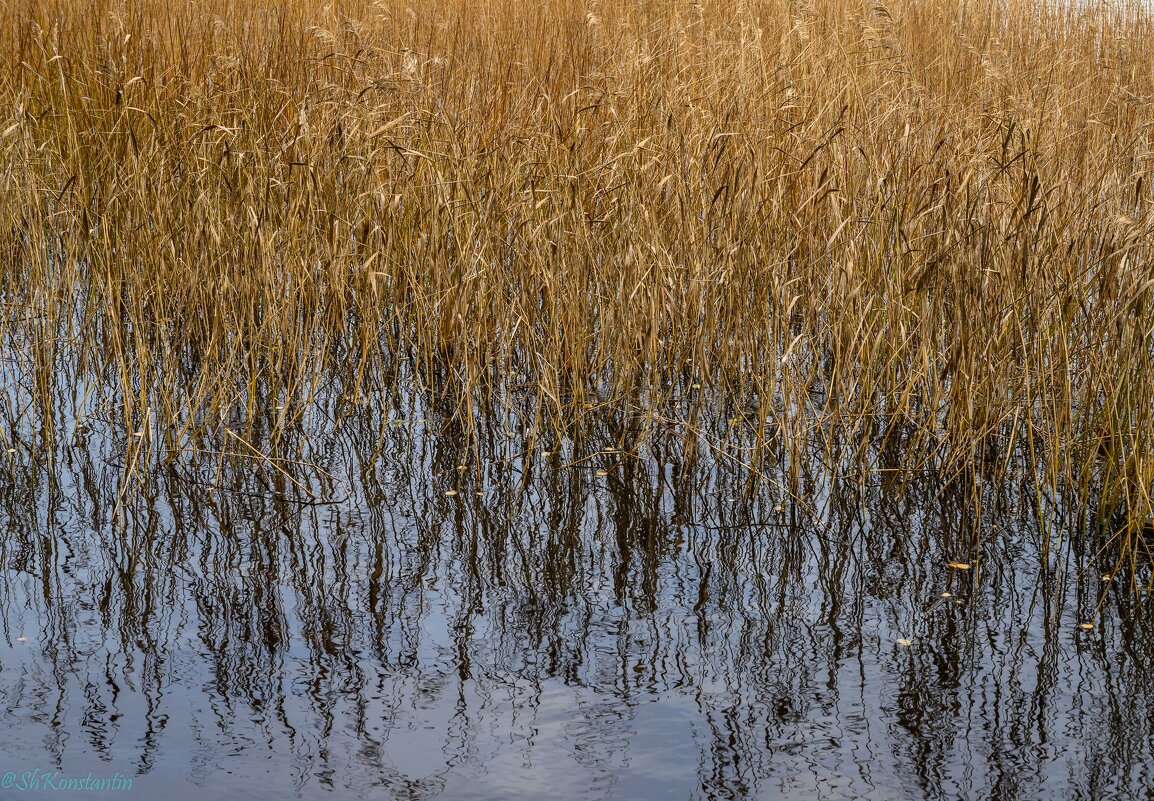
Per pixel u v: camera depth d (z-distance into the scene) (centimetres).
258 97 646
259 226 550
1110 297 448
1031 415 455
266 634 347
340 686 323
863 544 411
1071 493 419
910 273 515
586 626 356
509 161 586
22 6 787
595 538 416
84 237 575
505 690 322
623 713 312
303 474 468
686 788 282
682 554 404
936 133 573
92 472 462
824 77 622
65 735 297
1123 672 327
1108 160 548
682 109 602
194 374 568
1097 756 291
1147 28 916
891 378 510
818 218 552
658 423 515
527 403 548
